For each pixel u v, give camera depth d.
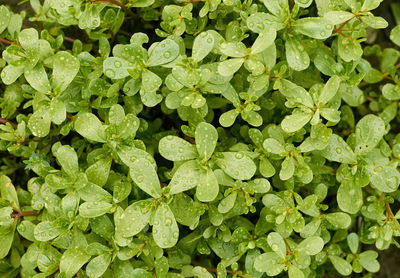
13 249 0.44
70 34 0.48
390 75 0.46
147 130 0.45
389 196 0.43
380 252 0.51
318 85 0.41
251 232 0.43
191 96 0.40
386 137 0.49
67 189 0.41
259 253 0.41
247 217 0.46
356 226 0.48
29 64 0.40
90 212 0.39
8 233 0.42
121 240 0.40
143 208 0.39
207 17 0.43
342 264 0.43
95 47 0.48
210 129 0.39
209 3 0.41
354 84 0.42
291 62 0.40
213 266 0.47
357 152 0.41
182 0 0.42
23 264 0.42
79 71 0.42
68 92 0.42
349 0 0.40
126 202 0.41
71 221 0.40
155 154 0.46
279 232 0.41
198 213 0.41
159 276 0.40
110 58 0.39
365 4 0.39
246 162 0.39
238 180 0.40
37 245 0.41
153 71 0.41
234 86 0.43
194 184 0.39
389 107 0.46
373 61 0.52
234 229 0.43
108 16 0.42
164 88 0.42
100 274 0.40
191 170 0.39
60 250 0.43
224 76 0.40
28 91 0.43
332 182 0.45
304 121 0.40
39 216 0.43
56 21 0.45
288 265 0.40
